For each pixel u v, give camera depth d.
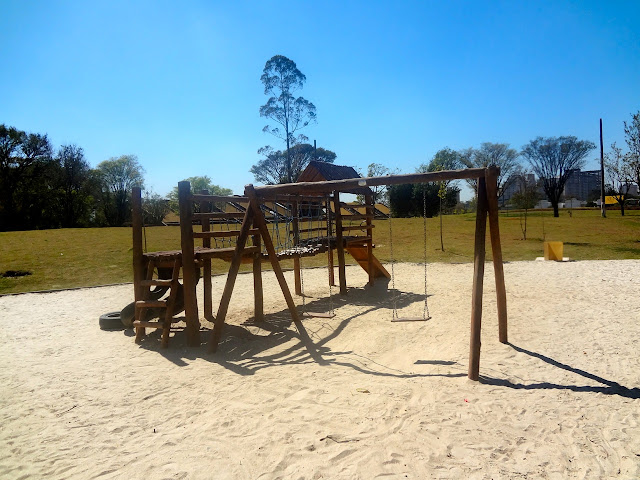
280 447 3.79
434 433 3.93
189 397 4.96
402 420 4.20
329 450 3.71
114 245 20.25
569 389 4.82
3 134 44.31
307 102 42.06
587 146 50.41
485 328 7.31
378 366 5.89
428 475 3.32
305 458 3.61
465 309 8.72
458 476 3.30
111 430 4.23
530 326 7.32
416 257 17.80
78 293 12.73
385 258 17.83
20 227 45.12
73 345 7.28
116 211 50.72
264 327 8.09
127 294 12.40
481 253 5.49
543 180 52.66
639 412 4.24
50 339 7.71
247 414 4.46
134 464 3.61
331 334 7.54
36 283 14.24
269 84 41.25
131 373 5.82
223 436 4.03
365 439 3.87
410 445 3.74
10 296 12.44
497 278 6.48
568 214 39.34
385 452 3.65
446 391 4.87
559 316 7.87
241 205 8.55
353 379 5.38
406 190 38.84
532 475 3.29
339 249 10.95
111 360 6.41
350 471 3.40
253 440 3.93
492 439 3.81
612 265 14.12
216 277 15.06
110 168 51.03
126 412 4.62
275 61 40.62
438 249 19.38
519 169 51.31
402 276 13.55
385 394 4.83
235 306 10.01
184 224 6.88
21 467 3.61
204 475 3.43
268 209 10.05
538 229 25.83
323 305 9.82
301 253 9.28
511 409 4.38
